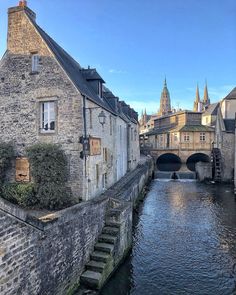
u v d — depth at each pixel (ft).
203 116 205.46
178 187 96.02
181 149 152.76
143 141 182.19
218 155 103.86
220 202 72.79
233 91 134.00
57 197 41.09
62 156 42.96
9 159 45.73
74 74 49.26
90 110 46.83
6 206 19.66
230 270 36.45
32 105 44.96
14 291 20.54
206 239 46.85
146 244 44.65
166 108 321.32
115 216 37.78
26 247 21.72
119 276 34.58
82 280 30.32
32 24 44.62
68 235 28.02
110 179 59.98
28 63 45.01
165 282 33.37
